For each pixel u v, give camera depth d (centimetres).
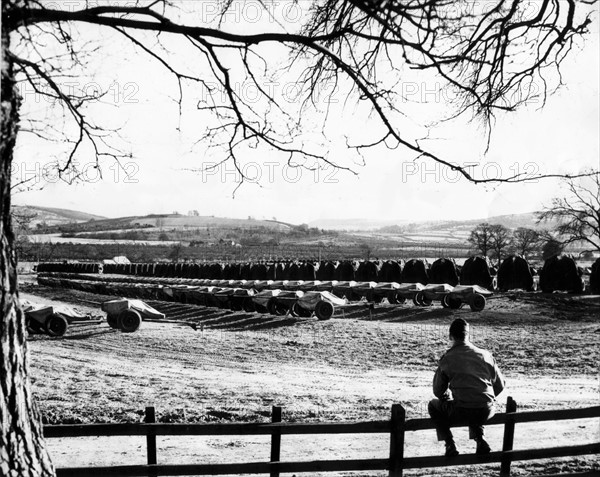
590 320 2889
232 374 1747
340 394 1362
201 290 4256
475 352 638
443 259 4459
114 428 599
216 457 872
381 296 3916
